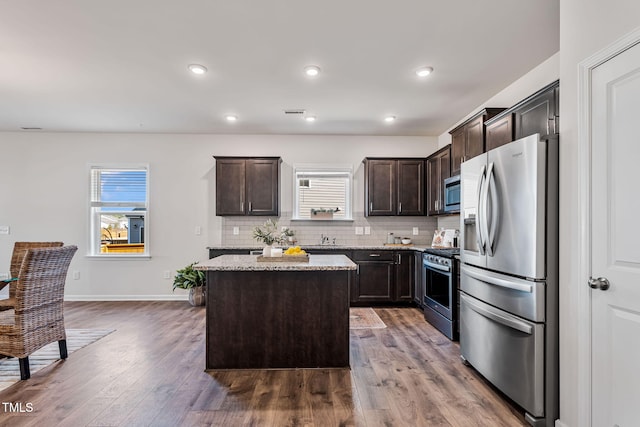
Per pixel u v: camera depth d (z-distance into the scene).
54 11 2.19
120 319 4.10
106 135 5.23
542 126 2.41
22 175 5.16
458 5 2.15
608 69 1.61
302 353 2.72
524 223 2.00
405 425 1.94
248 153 5.31
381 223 5.36
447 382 2.46
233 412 2.06
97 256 5.16
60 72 3.10
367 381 2.48
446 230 4.70
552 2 2.11
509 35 2.48
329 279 2.74
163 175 5.25
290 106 4.00
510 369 2.11
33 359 2.85
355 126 4.86
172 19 2.29
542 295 1.92
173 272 5.23
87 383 2.42
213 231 5.27
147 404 2.15
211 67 3.01
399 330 3.67
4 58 2.83
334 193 5.40
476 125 3.45
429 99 3.76
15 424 1.92
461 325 2.82
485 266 2.38
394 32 2.45
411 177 5.07
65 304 4.90
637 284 1.47
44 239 5.16
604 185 1.63
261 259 2.91
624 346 1.53
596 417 1.66
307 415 2.04
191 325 3.85
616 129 1.57
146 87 3.44
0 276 2.73
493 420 2.00
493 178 2.28
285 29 2.42
